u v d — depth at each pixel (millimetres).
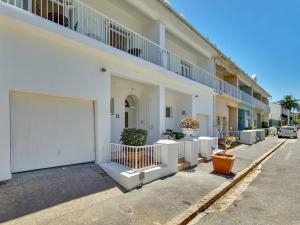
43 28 6000
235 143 17984
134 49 10617
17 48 5809
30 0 6867
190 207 5254
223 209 5512
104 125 7980
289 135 29156
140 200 5477
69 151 7207
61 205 4836
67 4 8359
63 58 6840
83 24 8469
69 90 6969
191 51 16062
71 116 7316
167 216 4770
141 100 11641
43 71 6336
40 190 5277
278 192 6773
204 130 16359
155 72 10445
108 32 9156
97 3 9461
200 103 15391
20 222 4086
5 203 4570
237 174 8383
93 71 7738
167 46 14148
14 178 5664
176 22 12117
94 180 6352
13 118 6020
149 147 7578
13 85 5703
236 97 22016
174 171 8141
